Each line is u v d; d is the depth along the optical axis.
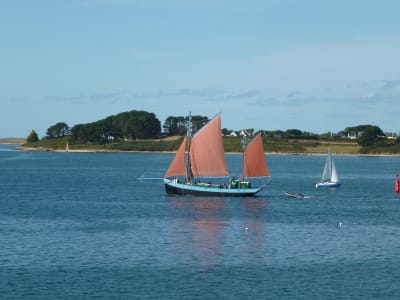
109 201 145.88
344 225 109.50
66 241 91.88
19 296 65.75
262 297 66.19
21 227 104.44
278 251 86.44
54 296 65.88
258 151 153.38
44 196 159.12
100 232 99.75
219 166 150.25
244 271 75.62
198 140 151.38
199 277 72.88
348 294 67.44
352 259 82.31
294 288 69.31
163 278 72.38
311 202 147.12
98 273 74.19
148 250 86.25
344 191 181.75
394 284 71.06
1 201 145.88
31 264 78.06
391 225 110.19
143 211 126.50
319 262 80.50
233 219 115.25
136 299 65.19
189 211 126.56
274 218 117.31
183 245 89.69
